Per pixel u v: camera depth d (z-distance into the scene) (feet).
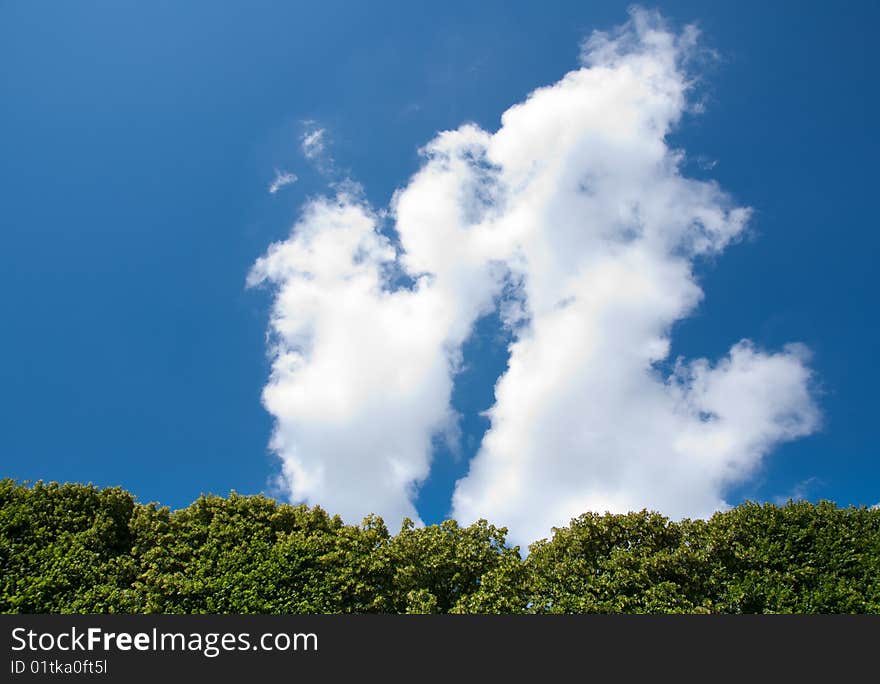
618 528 68.44
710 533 69.15
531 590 63.98
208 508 68.39
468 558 67.56
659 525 68.44
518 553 69.72
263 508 69.92
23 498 62.13
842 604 63.41
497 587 61.93
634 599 62.18
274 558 62.08
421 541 68.95
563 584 65.46
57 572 56.39
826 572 67.00
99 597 56.70
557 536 70.28
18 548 57.47
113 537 64.44
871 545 68.44
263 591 59.21
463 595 65.62
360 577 63.52
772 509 72.33
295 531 68.85
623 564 65.31
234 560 61.46
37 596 54.29
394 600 64.39
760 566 67.62
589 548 68.54
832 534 69.72
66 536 61.00
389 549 67.46
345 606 61.52
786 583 66.13
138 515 67.15
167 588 57.72
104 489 68.39
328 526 71.20
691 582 65.36
